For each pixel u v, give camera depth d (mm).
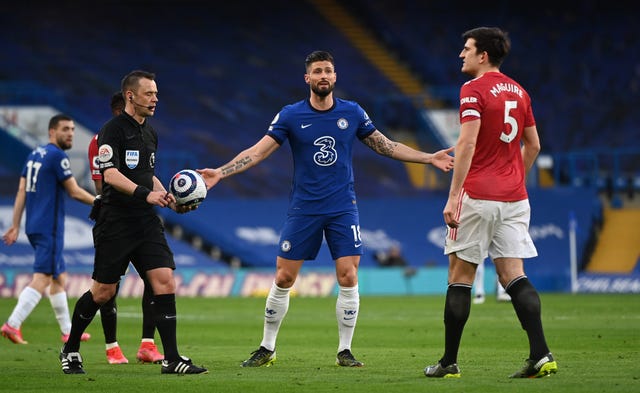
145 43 151250
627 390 25375
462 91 28719
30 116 120188
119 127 30828
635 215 115625
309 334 49438
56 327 55531
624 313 64938
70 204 102750
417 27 156750
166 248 31281
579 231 110562
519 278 28656
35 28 150625
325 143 33219
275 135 33344
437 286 101062
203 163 125812
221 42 153250
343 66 149500
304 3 160000
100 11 155625
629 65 148125
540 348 28000
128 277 93000
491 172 28734
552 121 140125
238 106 140250
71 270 96000
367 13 158875
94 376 30438
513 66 148375
